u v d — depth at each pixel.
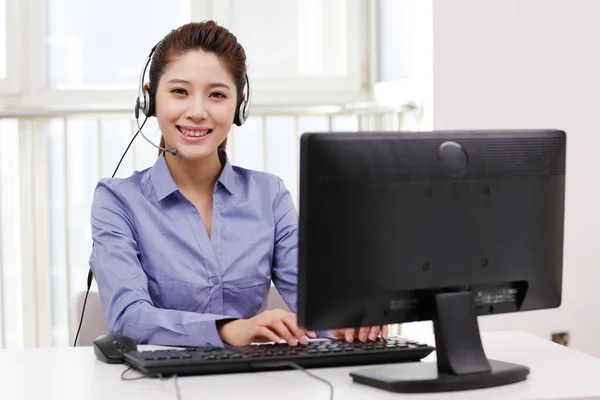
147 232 2.29
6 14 3.92
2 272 3.97
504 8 3.62
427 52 3.62
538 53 3.66
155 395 1.58
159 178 2.34
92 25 4.02
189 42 2.27
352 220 1.60
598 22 3.71
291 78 4.15
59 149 3.98
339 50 4.20
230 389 1.61
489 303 1.75
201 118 2.25
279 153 4.10
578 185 3.73
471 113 3.62
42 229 3.97
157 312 2.01
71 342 2.39
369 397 1.57
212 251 2.32
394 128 3.89
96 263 2.21
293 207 2.52
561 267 1.83
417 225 1.66
